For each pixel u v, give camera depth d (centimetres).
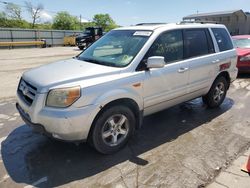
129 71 368
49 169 335
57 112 309
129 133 387
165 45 423
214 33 536
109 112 350
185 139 423
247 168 330
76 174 325
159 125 482
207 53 509
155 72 397
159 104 423
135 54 384
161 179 314
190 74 463
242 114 543
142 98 387
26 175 322
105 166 342
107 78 344
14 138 422
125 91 356
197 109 571
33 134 436
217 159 361
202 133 447
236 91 730
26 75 373
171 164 347
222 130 461
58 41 3797
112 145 369
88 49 462
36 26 6981
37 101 318
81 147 390
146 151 383
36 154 371
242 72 906
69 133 317
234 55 579
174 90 439
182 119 512
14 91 735
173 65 428
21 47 2962
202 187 299
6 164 345
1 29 3120
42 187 300
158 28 425
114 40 438
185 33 464
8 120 502
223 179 313
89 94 321
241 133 448
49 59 1617
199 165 345
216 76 536
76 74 338
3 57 1738
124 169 336
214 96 559
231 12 3203
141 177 318
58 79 325
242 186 300
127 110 371
